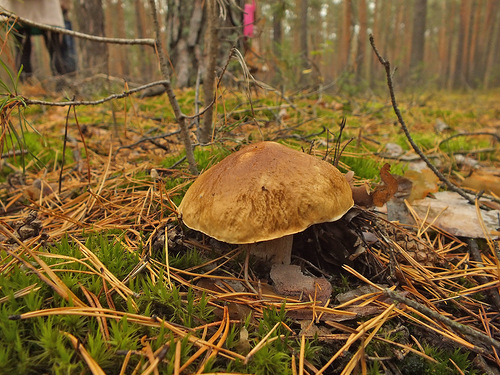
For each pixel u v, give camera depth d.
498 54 3.82
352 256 0.22
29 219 0.22
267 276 0.22
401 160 0.42
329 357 0.17
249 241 0.18
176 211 0.23
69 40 0.79
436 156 0.43
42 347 0.15
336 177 0.20
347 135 0.48
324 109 0.67
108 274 0.19
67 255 0.20
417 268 0.23
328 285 0.20
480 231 0.26
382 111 0.71
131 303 0.17
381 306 0.19
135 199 0.29
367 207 0.24
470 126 0.72
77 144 0.43
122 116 0.57
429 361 0.17
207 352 0.15
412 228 0.27
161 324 0.15
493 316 0.20
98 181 0.33
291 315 0.18
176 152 0.39
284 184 0.19
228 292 0.20
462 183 0.36
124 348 0.15
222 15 0.29
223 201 0.19
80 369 0.14
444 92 2.24
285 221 0.18
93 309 0.16
